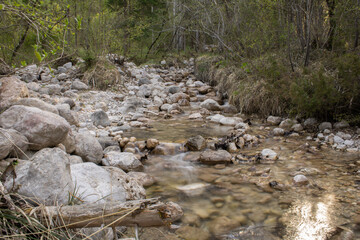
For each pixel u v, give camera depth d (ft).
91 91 28.50
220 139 18.03
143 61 49.29
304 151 15.75
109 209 6.31
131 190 10.06
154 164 14.48
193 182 12.41
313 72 20.16
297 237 8.48
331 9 23.41
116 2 47.93
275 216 9.61
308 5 21.89
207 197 11.03
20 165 7.48
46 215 6.31
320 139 17.74
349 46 21.98
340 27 21.11
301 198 10.73
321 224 9.05
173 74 43.93
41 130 9.67
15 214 6.17
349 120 18.40
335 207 10.00
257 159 14.74
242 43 27.40
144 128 20.92
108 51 36.04
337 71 20.20
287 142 17.56
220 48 38.63
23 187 7.06
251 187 11.80
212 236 8.63
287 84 21.07
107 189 9.11
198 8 37.78
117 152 14.21
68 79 31.01
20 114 10.02
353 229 8.72
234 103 26.91
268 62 24.56
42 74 30.42
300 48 24.86
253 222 9.32
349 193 10.95
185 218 9.59
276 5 23.17
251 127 21.21
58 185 7.35
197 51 50.83
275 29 24.48
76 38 33.40
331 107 18.85
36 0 10.92
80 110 22.99
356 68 16.87
